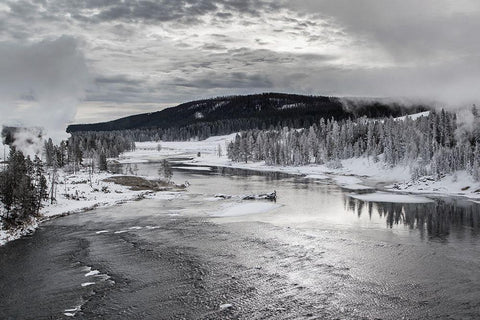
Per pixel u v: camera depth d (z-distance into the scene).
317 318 32.94
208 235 58.44
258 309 34.53
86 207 82.00
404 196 96.88
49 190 95.69
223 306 35.16
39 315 33.88
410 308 34.28
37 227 65.25
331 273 42.25
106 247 52.97
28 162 103.00
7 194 64.94
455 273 41.75
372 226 63.34
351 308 34.47
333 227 62.66
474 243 52.91
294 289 38.41
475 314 33.03
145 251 50.88
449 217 70.56
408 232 59.19
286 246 52.06
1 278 42.06
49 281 41.12
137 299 36.69
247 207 81.12
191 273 42.84
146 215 74.81
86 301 36.41
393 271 42.59
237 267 44.41
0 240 56.22
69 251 51.34
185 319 33.06
